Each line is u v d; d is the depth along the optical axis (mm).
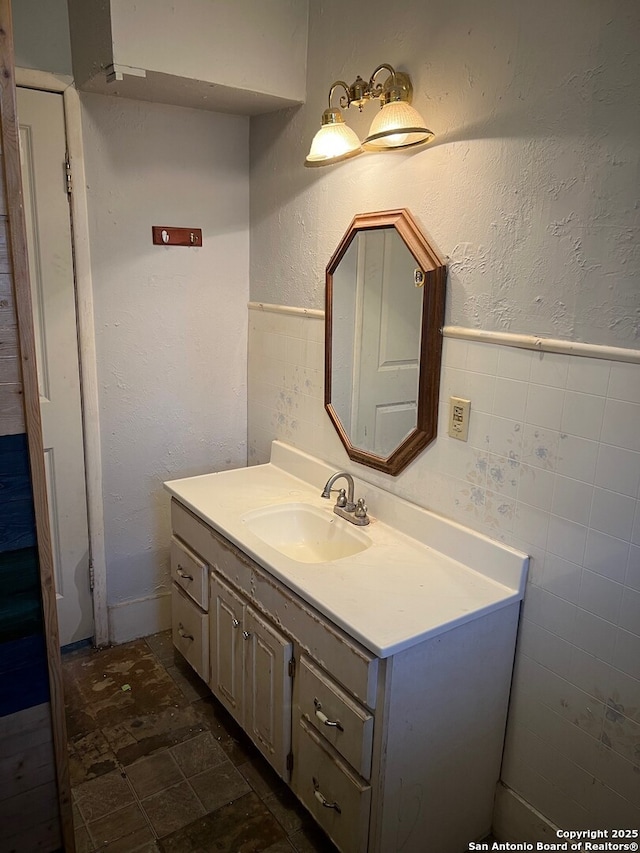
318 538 2150
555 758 1667
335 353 2186
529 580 1657
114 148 2285
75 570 2551
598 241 1400
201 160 2471
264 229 2541
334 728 1615
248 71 2098
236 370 2756
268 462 2725
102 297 2375
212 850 1782
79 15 2031
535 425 1586
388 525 2051
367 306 2018
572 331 1480
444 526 1850
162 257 2465
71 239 2268
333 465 2314
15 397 1350
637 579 1422
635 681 1455
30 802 1553
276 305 2512
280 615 1795
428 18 1724
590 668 1547
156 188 2398
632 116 1310
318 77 2158
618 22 1309
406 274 1850
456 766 1688
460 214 1703
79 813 1885
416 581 1713
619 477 1427
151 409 2576
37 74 2090
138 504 2635
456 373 1774
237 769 2061
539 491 1600
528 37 1480
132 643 2703
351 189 2064
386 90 1781
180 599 2400
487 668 1671
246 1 2045
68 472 2443
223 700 2178
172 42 1946
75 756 2090
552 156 1464
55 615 1478
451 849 1765
